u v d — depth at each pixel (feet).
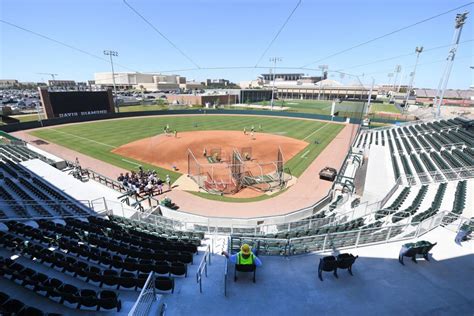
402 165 82.84
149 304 19.77
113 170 93.50
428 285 24.47
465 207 47.42
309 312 21.49
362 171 81.87
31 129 160.45
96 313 22.76
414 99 409.28
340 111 225.76
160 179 84.28
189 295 23.61
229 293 23.85
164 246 35.37
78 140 135.13
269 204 70.23
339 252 30.04
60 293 24.02
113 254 34.91
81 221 46.21
